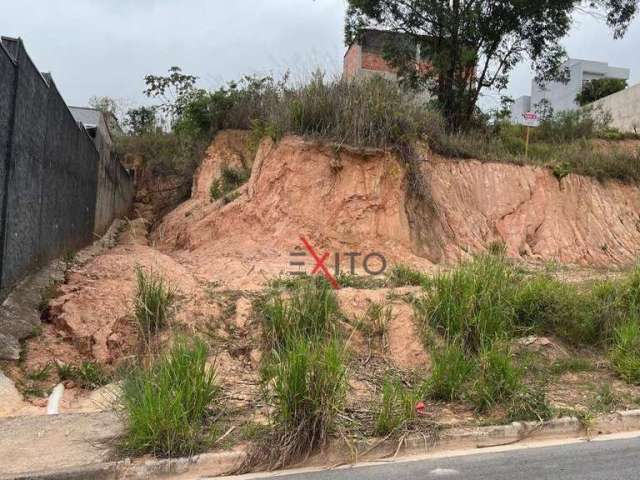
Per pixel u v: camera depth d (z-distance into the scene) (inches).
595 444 196.9
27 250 308.3
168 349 238.2
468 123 764.0
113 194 792.3
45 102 346.9
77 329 273.1
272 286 328.5
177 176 948.0
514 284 319.0
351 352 264.8
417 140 516.4
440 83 754.8
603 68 1828.2
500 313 282.0
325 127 472.7
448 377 230.4
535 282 323.9
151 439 173.0
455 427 200.4
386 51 768.9
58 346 264.1
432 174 535.8
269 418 192.9
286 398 184.1
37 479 158.1
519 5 692.1
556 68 781.9
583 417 212.2
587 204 653.9
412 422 199.5
